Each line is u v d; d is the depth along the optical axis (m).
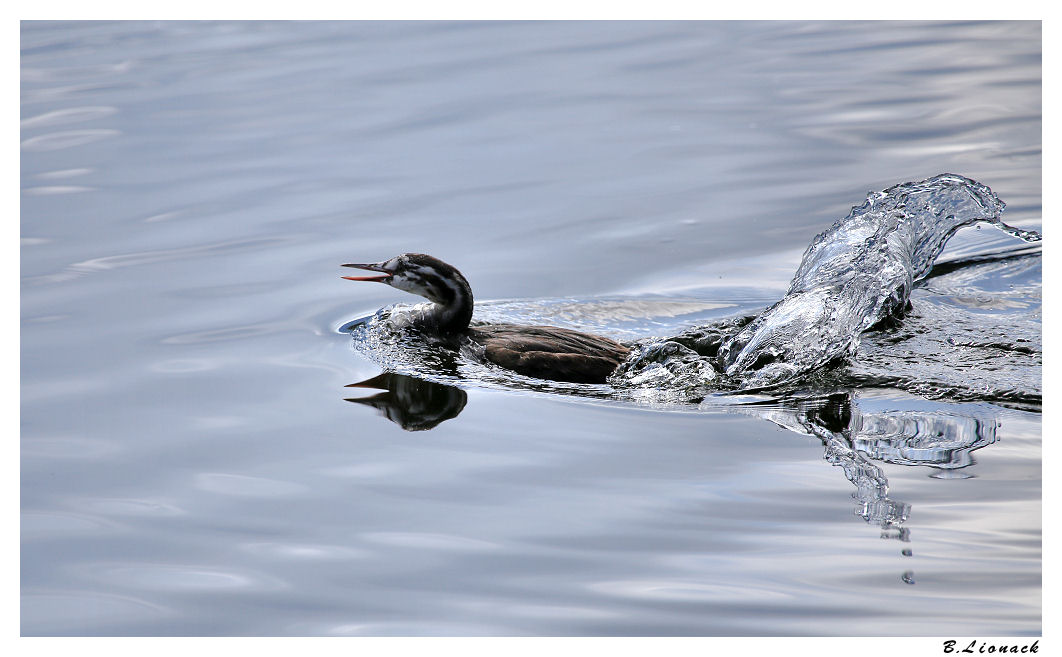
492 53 27.08
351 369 13.70
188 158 20.98
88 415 12.45
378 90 24.53
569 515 10.26
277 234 17.97
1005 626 8.51
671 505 10.37
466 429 12.06
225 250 17.41
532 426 12.12
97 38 28.77
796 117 22.64
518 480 10.91
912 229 15.52
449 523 10.20
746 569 9.37
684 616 8.83
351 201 19.16
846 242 15.16
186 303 15.63
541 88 24.53
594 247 17.47
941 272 16.42
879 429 11.78
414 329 14.56
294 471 11.20
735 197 19.12
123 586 9.45
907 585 9.05
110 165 20.69
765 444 11.52
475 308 15.60
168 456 11.55
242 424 12.23
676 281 16.31
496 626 8.80
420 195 19.41
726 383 13.20
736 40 28.09
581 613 8.91
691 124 22.41
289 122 22.75
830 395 12.71
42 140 21.81
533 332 14.21
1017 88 23.77
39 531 10.25
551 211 18.73
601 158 20.83
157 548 9.96
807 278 14.87
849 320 13.99
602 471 11.05
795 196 19.06
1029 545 9.48
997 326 14.33
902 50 26.86
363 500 10.62
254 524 10.27
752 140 21.53
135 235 17.91
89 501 10.73
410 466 11.24
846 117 22.55
